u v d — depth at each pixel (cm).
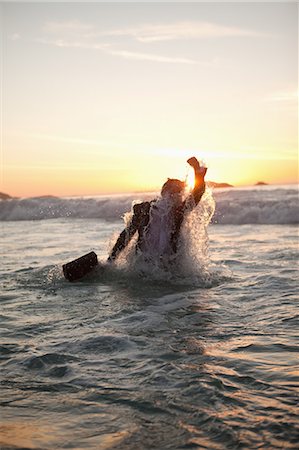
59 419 227
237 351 311
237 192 2014
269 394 244
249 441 201
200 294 490
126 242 598
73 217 1897
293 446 196
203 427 215
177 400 242
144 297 482
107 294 499
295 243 861
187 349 319
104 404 241
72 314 423
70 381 272
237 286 520
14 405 244
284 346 317
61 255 790
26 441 207
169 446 201
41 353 320
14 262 729
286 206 1378
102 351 321
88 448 200
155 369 284
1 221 1952
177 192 591
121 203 1878
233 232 1138
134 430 215
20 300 484
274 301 446
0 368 296
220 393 248
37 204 2042
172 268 584
